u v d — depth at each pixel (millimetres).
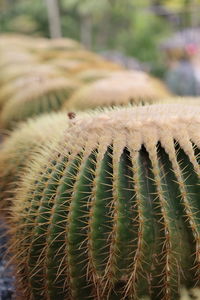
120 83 4598
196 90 8922
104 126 2359
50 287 2447
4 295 3000
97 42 19406
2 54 9930
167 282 2240
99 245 2270
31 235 2461
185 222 2219
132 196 2244
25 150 3510
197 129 2297
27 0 20031
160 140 2277
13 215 2717
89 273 2320
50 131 3459
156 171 2211
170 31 15633
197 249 2199
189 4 9555
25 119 5129
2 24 19281
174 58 11242
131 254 2236
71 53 9914
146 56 15133
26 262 2508
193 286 2271
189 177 2234
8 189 3537
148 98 4414
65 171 2357
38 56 9867
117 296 2314
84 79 5996
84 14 18281
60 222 2338
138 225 2211
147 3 12953
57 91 5156
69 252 2324
